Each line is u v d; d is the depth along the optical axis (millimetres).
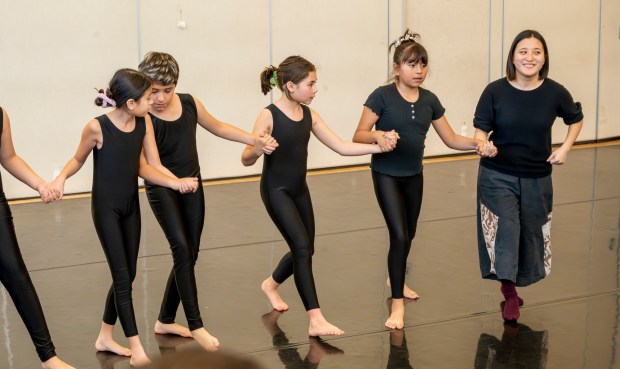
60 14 8336
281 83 4672
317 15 9648
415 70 4824
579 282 5691
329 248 6590
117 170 4230
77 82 8531
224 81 9258
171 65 4391
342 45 9859
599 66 11547
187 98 4613
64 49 8414
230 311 5172
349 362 4379
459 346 4602
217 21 9109
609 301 5312
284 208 4723
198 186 4605
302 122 4754
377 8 9961
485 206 4949
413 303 5312
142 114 4195
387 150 4691
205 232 7125
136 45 8734
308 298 4715
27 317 4074
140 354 4305
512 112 4758
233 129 4703
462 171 9766
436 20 10359
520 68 4723
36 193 8570
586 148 11203
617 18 11562
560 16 11148
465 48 10602
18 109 8328
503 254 4855
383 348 4574
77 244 6777
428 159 10578
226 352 889
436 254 6395
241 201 8352
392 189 4938
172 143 4508
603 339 4688
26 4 8188
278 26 9445
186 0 8906
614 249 6465
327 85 9859
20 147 8398
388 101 4891
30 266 6133
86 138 4223
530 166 4855
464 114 10766
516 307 5008
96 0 8477
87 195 8711
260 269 6059
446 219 7480
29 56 8281
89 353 4508
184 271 4461
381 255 6398
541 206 4910
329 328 4691
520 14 10867
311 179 9445
